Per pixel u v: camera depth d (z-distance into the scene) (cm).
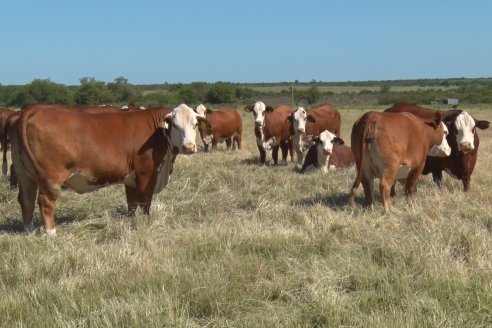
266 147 1681
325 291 566
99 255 682
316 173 1363
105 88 6244
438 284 582
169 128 887
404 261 655
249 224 816
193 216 948
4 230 891
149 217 880
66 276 628
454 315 520
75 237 774
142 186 886
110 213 954
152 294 562
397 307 539
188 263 666
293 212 911
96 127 836
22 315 534
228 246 724
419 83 16550
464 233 738
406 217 862
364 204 1023
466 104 6356
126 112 881
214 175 1325
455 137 1108
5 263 668
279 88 12975
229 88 6288
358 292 586
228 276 625
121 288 591
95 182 850
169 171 922
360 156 925
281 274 639
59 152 800
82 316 534
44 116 797
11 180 994
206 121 905
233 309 548
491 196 1020
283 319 522
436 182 1187
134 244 743
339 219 840
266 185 1231
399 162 924
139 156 870
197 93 6288
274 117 1680
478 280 592
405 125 934
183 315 529
